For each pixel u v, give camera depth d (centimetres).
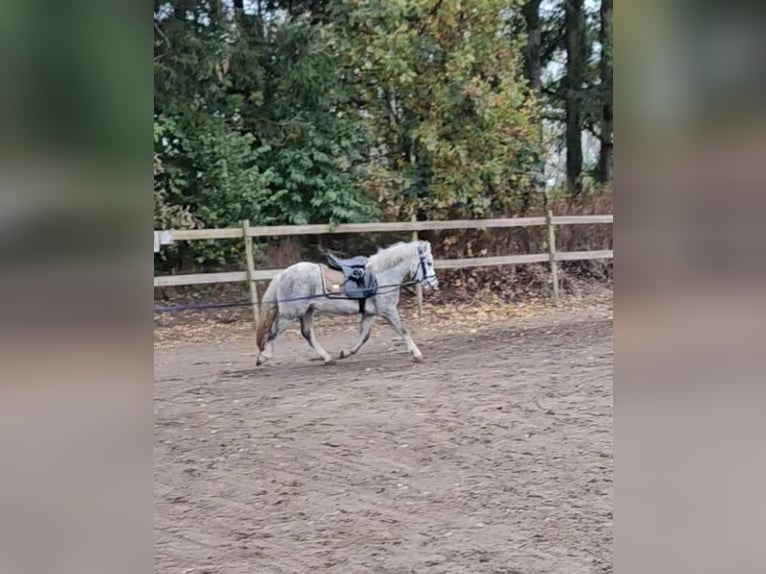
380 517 282
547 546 254
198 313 649
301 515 282
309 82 751
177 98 714
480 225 689
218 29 729
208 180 713
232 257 714
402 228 671
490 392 450
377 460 340
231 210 712
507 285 742
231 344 587
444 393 451
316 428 387
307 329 524
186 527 271
